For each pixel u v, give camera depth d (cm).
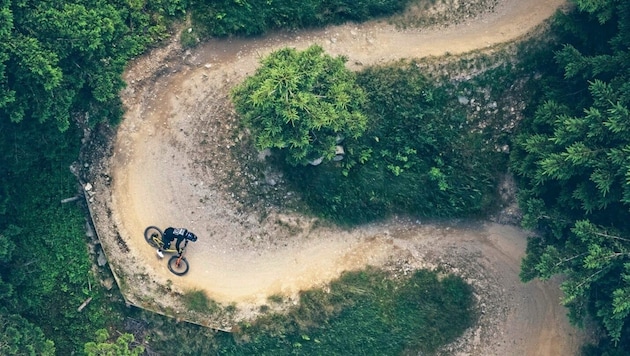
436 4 3809
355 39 3825
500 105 3831
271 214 3972
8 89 3033
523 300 4150
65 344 3816
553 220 3628
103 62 3369
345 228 4091
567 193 3550
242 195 3897
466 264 4150
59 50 3125
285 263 4000
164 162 3812
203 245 3900
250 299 3925
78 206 3809
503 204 4012
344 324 4025
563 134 3275
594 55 3622
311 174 3906
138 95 3750
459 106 3819
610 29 3556
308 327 3953
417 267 4138
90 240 3819
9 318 3519
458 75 3762
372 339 4069
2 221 3684
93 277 3809
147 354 3909
